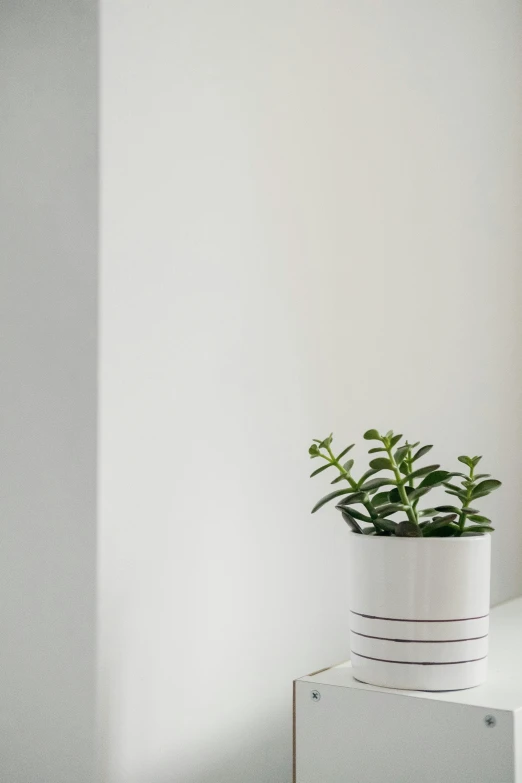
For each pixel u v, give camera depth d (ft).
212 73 4.11
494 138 6.57
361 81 5.12
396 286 5.41
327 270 4.82
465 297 6.17
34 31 3.77
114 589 3.57
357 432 5.02
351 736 3.13
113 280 3.59
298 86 4.64
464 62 6.18
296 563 4.58
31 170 3.76
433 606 3.04
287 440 4.52
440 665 3.04
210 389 4.06
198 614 3.97
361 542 3.16
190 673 3.92
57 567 3.62
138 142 3.72
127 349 3.65
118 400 3.60
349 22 5.03
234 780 4.16
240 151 4.25
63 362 3.63
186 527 3.92
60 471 3.62
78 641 3.54
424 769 2.97
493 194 6.56
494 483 3.21
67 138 3.65
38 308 3.71
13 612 3.75
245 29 4.31
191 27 4.00
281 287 4.50
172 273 3.87
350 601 3.25
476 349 6.30
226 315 4.16
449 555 3.05
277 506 4.46
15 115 3.82
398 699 3.03
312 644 4.69
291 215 4.57
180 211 3.92
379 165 5.26
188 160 3.97
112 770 3.54
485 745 2.86
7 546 3.78
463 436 6.10
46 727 3.62
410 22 5.59
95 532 3.51
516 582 6.79
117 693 3.57
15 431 3.77
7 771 3.73
